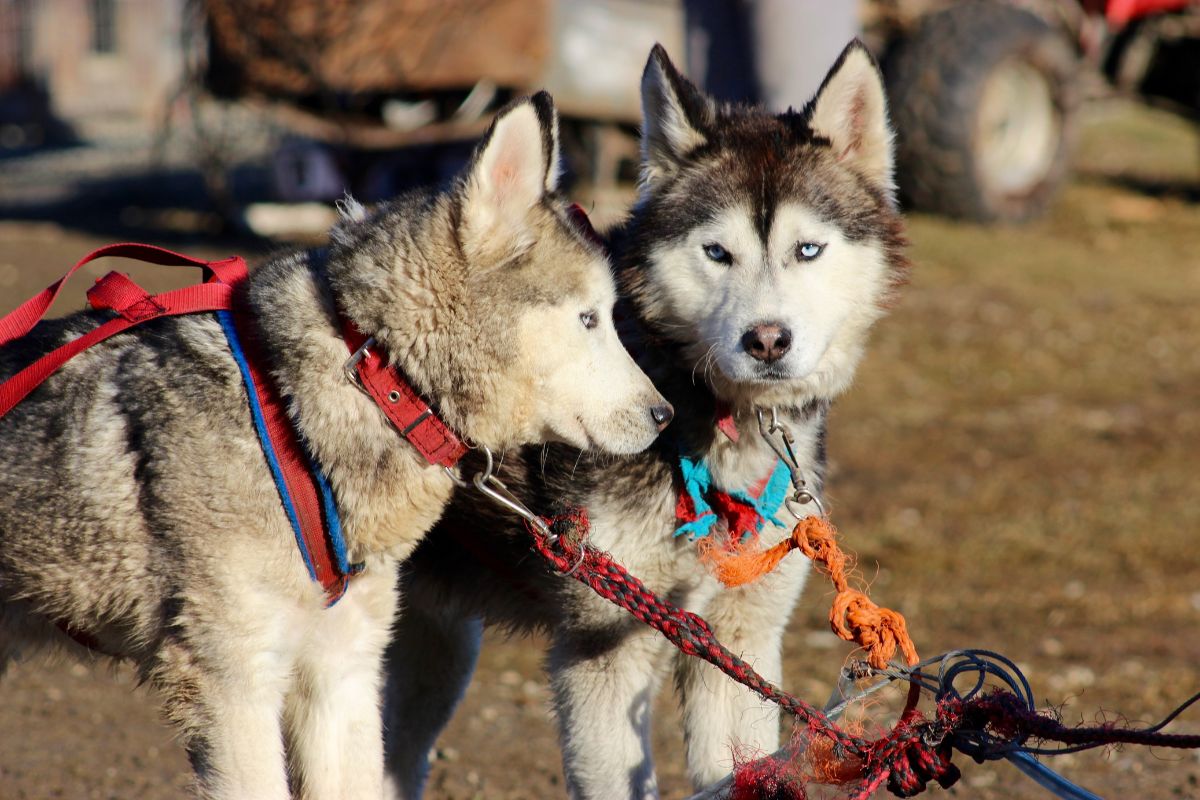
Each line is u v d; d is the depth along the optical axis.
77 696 6.43
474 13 13.53
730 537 4.43
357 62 14.30
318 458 3.84
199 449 3.83
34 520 3.94
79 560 3.93
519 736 6.26
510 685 7.03
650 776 4.57
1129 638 7.61
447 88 14.36
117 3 36.59
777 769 3.83
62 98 35.69
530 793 5.56
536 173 3.95
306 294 3.91
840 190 4.75
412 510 3.99
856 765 3.64
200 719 3.88
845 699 3.82
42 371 3.97
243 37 14.84
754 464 4.51
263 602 3.86
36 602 4.05
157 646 3.94
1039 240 17.69
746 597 4.58
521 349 3.90
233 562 3.81
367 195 15.71
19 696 6.37
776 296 4.43
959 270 15.88
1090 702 6.57
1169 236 18.48
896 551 9.06
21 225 16.44
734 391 4.50
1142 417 12.12
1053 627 7.79
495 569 4.77
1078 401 12.53
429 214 3.90
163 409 3.88
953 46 16.59
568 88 13.79
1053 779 3.33
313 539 3.87
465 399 3.91
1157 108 21.73
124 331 4.09
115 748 5.78
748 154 4.73
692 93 4.82
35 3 34.91
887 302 4.85
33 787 5.30
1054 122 18.19
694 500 4.39
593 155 14.98
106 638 4.12
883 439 11.42
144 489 3.87
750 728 4.64
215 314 4.01
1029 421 11.95
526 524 4.48
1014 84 17.73
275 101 15.38
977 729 3.46
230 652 3.84
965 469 10.77
